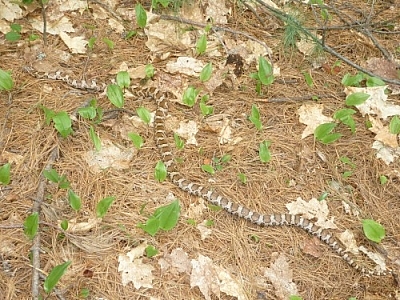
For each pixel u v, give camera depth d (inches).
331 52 71.5
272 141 66.1
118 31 72.7
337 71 72.5
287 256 59.8
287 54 73.1
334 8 77.2
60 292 54.9
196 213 60.7
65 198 59.4
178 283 56.8
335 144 66.5
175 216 56.2
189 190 61.8
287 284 58.1
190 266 57.5
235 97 69.0
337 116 66.0
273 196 62.9
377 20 78.0
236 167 64.0
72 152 62.5
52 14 72.7
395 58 74.8
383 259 60.5
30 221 55.1
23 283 55.2
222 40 73.3
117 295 55.6
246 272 58.1
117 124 65.2
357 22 75.4
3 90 65.2
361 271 59.6
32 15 72.4
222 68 70.7
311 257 60.2
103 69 69.5
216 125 66.5
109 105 66.7
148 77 68.9
